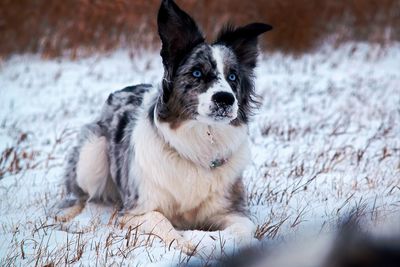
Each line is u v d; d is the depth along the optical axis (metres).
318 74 20.75
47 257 6.00
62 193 9.16
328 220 6.69
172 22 7.07
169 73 7.12
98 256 6.11
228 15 23.19
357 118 14.34
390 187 8.55
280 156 11.04
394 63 22.62
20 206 8.47
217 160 7.27
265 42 23.23
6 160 10.52
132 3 23.53
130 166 7.66
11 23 22.83
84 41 23.30
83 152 8.66
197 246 6.08
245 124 7.52
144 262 5.86
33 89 18.38
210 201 7.40
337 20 25.19
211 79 6.89
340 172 9.70
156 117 7.27
